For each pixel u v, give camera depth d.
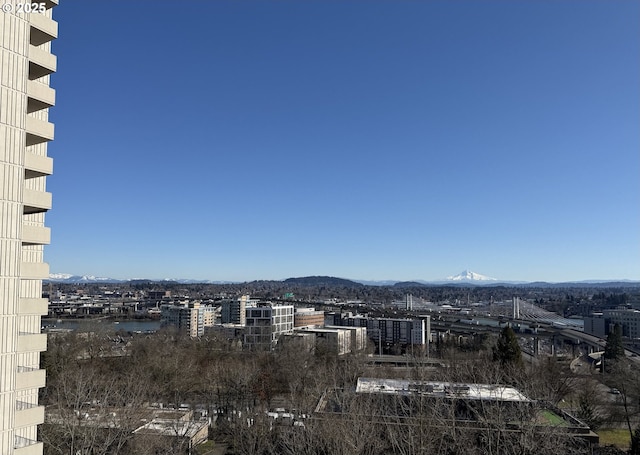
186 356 147.12
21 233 48.28
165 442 80.06
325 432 67.12
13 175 47.75
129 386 95.75
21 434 54.97
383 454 68.56
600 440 95.81
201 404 120.12
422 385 83.00
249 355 163.00
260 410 93.50
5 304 46.38
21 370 51.72
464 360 141.38
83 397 82.38
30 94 50.03
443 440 71.06
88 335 169.50
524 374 105.19
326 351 173.62
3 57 47.41
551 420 81.19
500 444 69.94
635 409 109.81
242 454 76.31
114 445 77.06
